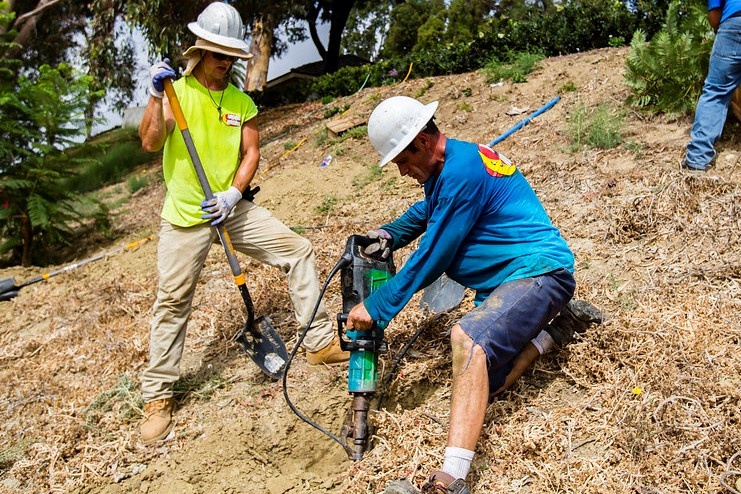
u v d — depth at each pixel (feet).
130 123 66.33
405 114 10.32
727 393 10.36
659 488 9.36
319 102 42.75
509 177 10.73
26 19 54.85
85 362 16.96
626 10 30.96
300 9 52.13
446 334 13.53
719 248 14.12
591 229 15.79
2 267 28.04
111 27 48.75
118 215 32.78
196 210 13.08
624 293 13.51
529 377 11.95
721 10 16.14
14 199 26.50
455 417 9.54
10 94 25.55
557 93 24.75
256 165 13.46
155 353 13.48
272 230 13.34
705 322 12.03
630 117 20.72
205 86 13.16
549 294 10.34
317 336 13.58
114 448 13.47
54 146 26.61
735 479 9.32
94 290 21.53
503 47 33.27
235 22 12.78
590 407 11.02
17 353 18.40
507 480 10.10
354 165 25.25
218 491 12.17
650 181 16.71
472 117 25.45
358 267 11.47
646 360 11.36
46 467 13.41
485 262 10.77
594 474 9.79
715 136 16.40
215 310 17.19
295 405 13.20
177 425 13.70
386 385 12.82
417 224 12.04
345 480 11.00
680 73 19.67
